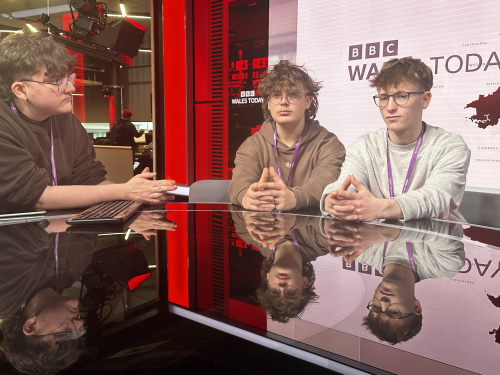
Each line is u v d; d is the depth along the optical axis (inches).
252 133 107.6
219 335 13.6
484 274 20.7
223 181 71.4
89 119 239.1
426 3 75.4
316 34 91.0
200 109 119.0
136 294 17.4
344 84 87.1
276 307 16.2
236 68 108.3
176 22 119.0
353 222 38.9
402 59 78.7
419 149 76.0
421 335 13.4
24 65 56.4
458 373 10.8
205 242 29.8
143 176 53.6
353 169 82.8
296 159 93.7
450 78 74.0
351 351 12.3
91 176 68.6
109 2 207.9
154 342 12.7
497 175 70.9
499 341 12.9
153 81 127.8
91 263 22.6
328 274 20.7
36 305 15.3
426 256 24.5
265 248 27.5
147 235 32.2
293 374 11.1
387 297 17.2
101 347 12.0
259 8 100.9
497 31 68.6
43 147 60.2
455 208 73.1
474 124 72.3
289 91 92.4
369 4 82.2
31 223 37.2
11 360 10.7
